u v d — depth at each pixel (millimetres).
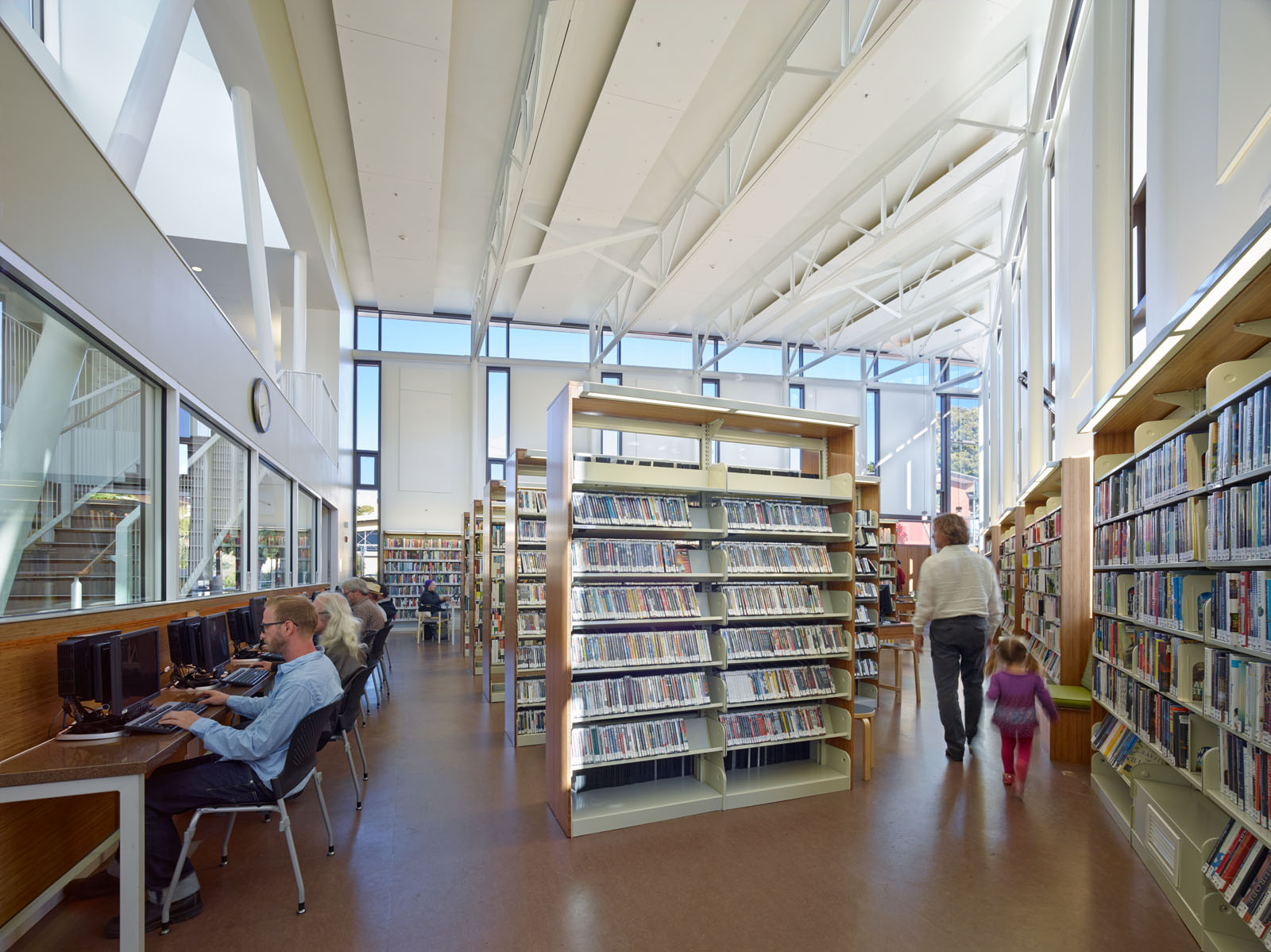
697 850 3133
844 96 7180
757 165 8992
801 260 12258
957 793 3889
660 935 2436
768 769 4105
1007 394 10547
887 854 3084
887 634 8000
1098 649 4051
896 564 11320
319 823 3482
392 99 6902
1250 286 2045
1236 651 2350
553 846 3184
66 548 2842
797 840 3242
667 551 3805
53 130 2500
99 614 2904
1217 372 2461
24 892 2408
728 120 8047
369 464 14172
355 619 4078
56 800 2617
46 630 2520
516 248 11414
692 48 6383
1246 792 2152
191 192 8539
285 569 7316
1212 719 2371
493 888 2787
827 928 2479
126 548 3361
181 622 3371
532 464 5387
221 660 3848
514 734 4984
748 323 14477
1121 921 2523
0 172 2182
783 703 4133
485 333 14070
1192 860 2518
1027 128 7195
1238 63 3037
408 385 14438
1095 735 3996
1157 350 2639
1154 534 3090
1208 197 3357
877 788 3975
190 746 4094
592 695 3508
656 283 11070
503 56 6898
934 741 5059
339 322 11391
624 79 6785
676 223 10586
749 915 2574
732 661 3803
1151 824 2918
